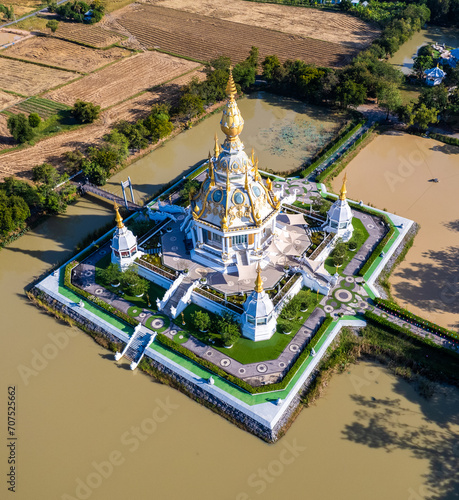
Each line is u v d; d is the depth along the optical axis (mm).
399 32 182875
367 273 92625
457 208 110438
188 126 145250
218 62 162000
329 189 117250
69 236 107312
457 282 92688
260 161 129125
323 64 180000
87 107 144750
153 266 92312
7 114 152625
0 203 101250
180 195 111500
